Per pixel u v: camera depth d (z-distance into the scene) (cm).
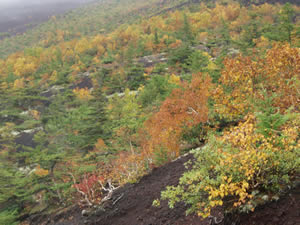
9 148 4088
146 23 18838
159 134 1506
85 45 15825
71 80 9419
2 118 7012
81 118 3553
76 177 2347
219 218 596
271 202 462
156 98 3544
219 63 3238
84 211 1350
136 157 1546
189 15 16775
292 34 3512
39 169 2770
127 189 1386
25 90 8094
